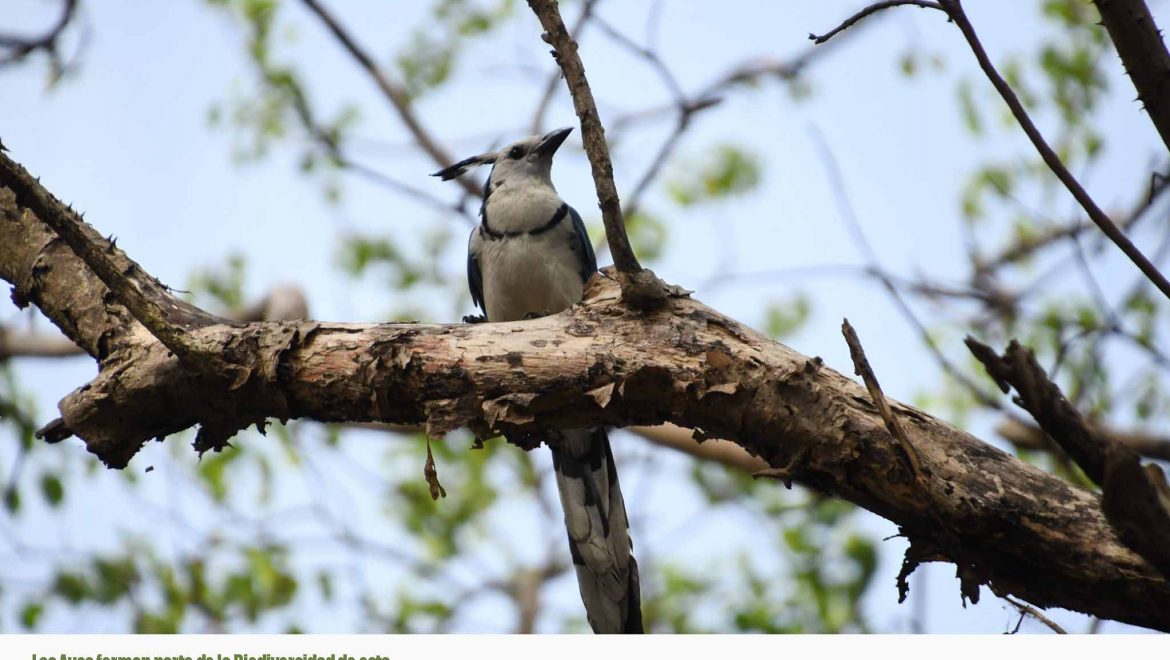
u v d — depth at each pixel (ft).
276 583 41.55
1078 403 34.12
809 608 40.16
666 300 21.45
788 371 20.21
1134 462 15.23
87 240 21.47
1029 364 15.58
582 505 29.40
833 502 40.45
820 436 19.86
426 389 21.26
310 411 22.22
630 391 20.83
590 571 28.96
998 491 18.88
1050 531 18.54
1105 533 18.39
